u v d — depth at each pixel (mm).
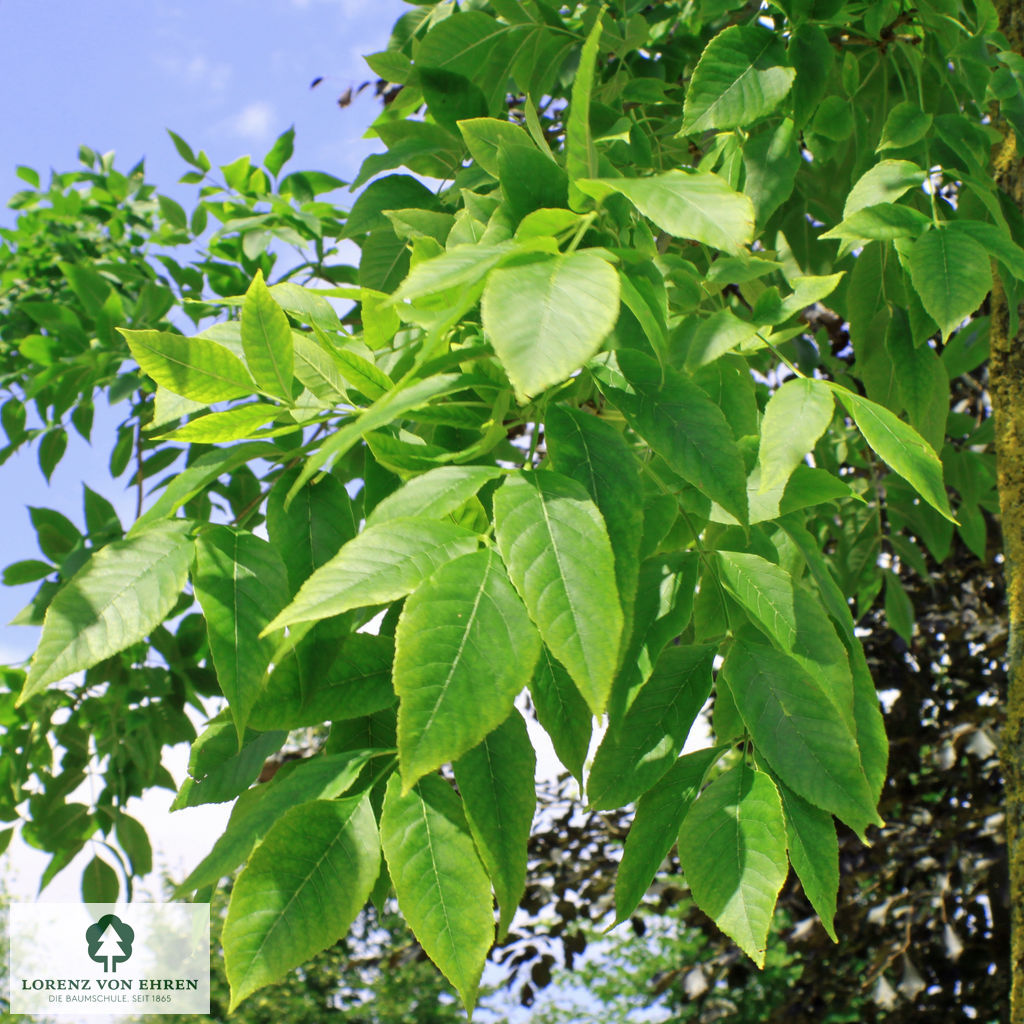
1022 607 1815
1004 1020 4285
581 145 961
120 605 929
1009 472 1858
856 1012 5625
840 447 2838
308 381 1126
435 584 742
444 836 815
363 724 1000
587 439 883
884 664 4848
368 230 1960
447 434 1200
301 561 1046
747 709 927
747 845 861
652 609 961
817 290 1237
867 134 1925
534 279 760
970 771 4461
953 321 1251
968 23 1814
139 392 3293
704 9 1801
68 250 3982
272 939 761
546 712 892
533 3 2131
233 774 1064
